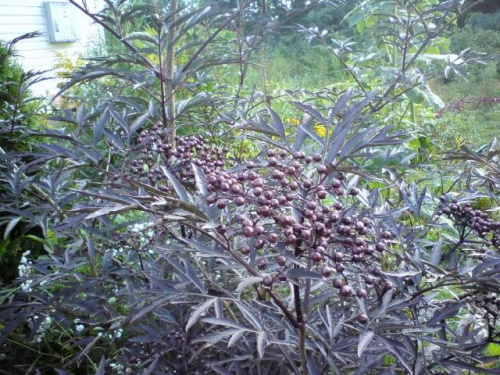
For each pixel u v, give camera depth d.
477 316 1.81
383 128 1.27
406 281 1.52
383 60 4.23
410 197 1.84
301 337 1.20
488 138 5.15
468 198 1.82
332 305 1.66
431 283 1.52
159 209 1.15
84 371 2.34
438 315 1.34
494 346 1.79
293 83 8.36
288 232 1.07
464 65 2.75
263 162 1.41
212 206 1.17
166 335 1.74
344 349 1.42
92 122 2.43
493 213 2.96
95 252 2.20
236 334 1.11
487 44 7.81
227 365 1.65
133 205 1.05
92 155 1.79
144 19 5.14
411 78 2.80
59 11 7.39
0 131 2.39
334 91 2.95
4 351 2.39
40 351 2.37
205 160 1.66
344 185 1.67
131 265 2.04
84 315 2.24
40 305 1.90
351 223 1.18
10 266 3.08
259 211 1.10
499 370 1.28
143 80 2.24
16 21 6.92
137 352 1.88
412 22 2.90
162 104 2.24
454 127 5.04
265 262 1.22
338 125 1.31
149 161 1.92
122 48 6.62
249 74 6.72
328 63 9.31
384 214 1.64
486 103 6.28
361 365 1.37
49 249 2.51
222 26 2.34
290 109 4.88
